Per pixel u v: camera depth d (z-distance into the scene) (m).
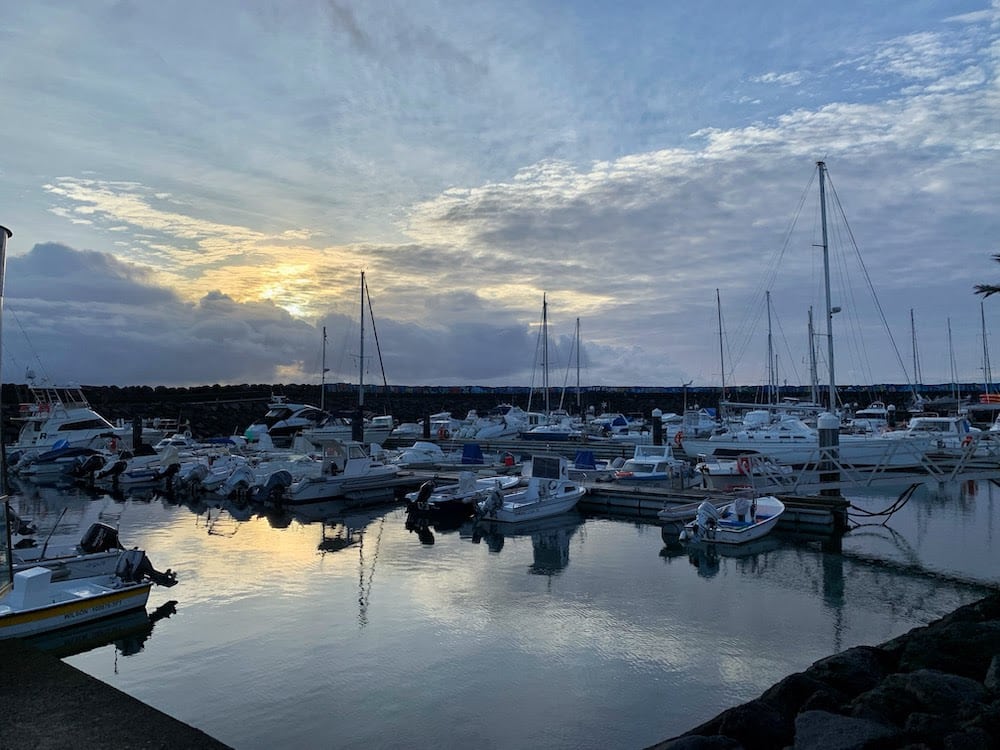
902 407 74.62
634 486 29.31
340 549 20.50
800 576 17.39
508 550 20.44
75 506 29.19
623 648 12.46
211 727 9.68
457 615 14.22
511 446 47.81
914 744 6.62
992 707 7.25
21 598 12.50
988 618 11.27
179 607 14.74
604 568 18.20
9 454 41.19
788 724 7.59
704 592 15.94
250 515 26.94
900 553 19.83
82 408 43.94
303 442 37.81
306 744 9.22
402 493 31.36
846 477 24.50
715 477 27.52
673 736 9.43
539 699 10.48
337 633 13.19
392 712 10.10
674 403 92.81
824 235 34.31
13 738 3.99
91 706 4.42
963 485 33.56
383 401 89.81
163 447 43.31
